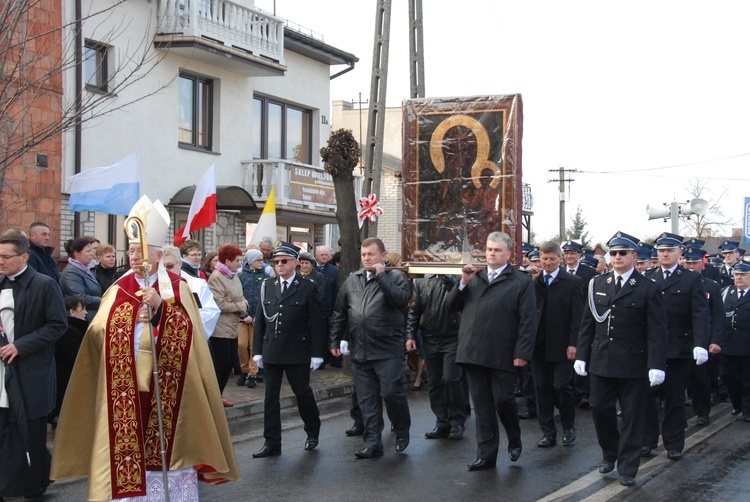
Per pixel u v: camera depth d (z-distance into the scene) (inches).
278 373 333.1
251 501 271.1
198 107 768.3
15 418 262.4
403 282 334.3
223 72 786.2
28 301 265.4
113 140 662.5
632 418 297.7
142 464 220.5
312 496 276.7
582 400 469.7
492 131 364.2
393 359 333.1
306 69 912.9
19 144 393.7
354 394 374.3
